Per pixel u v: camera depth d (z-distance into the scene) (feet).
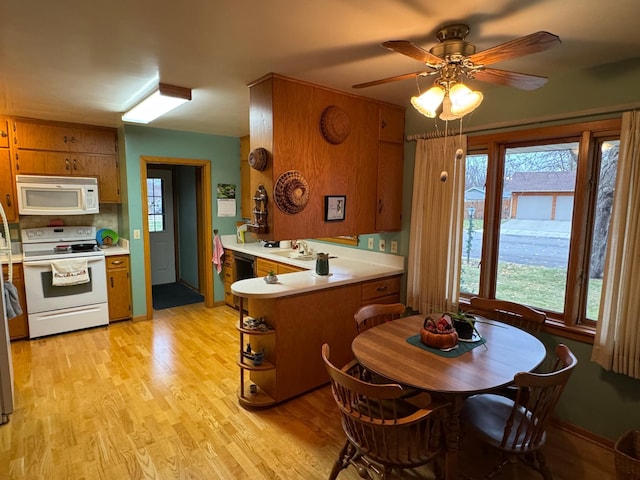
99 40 6.15
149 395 9.21
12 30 5.75
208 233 16.12
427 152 10.05
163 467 6.75
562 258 8.25
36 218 13.84
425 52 5.05
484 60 5.22
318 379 9.64
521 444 5.52
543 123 8.07
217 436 7.66
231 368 10.73
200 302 17.30
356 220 10.01
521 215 8.89
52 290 12.74
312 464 6.89
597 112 7.24
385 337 7.02
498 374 5.58
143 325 14.23
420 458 5.21
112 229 15.55
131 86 8.79
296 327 9.01
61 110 11.32
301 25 5.60
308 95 8.56
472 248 9.82
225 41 6.20
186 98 8.86
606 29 5.63
